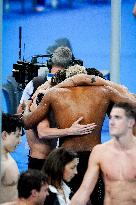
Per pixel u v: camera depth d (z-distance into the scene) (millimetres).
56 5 38094
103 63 35062
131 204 12375
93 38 36594
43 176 11531
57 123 15047
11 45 36562
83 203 12219
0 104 10078
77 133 14805
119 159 12406
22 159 23625
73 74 15703
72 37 36875
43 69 20797
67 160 13164
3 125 13148
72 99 14930
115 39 15414
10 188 13211
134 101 14859
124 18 36250
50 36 36969
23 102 17922
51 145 16016
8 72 33656
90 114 14883
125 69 34812
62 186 13141
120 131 12039
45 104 15055
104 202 12578
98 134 15055
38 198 11391
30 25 37469
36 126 15680
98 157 12531
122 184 12352
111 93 14953
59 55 17422
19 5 38094
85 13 37406
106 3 37031
